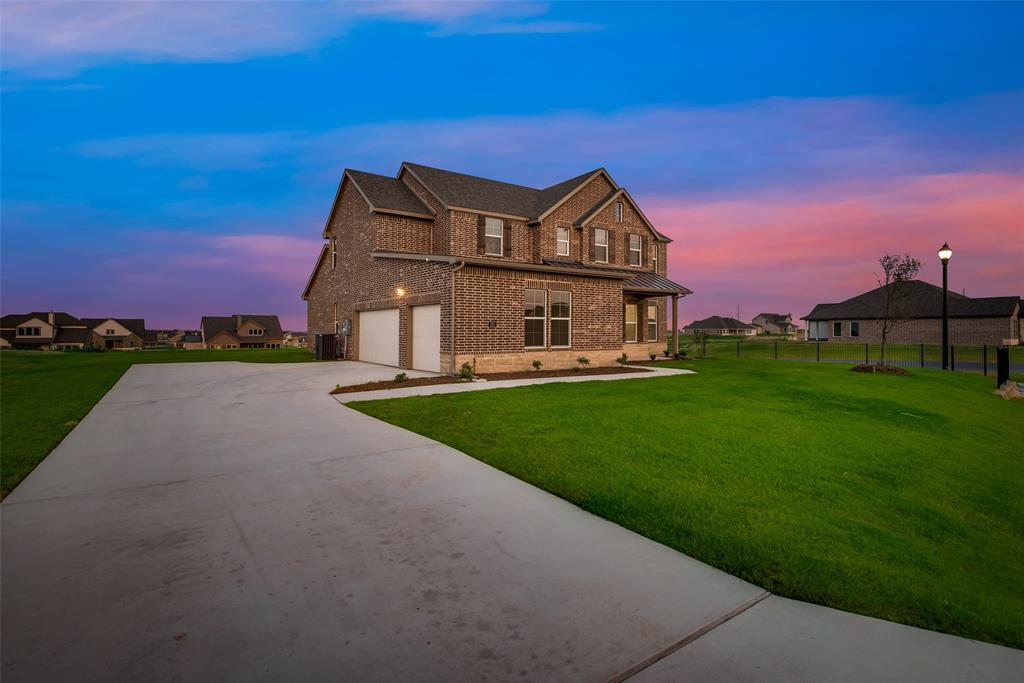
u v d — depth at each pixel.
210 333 93.62
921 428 8.54
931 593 3.25
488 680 2.31
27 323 85.50
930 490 5.42
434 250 21.34
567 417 8.24
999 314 36.81
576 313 17.23
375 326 19.91
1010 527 4.67
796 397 10.98
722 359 24.31
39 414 8.81
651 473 5.42
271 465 5.65
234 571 3.27
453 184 22.52
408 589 3.08
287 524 4.04
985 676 2.43
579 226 22.75
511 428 7.44
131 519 4.11
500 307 15.23
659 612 2.89
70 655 2.42
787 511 4.51
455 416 8.31
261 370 16.75
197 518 4.15
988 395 13.97
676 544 3.78
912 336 40.44
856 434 7.73
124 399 10.45
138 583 3.11
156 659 2.41
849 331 44.09
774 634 2.73
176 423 7.95
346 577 3.21
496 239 21.75
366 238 20.66
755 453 6.36
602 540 3.83
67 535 3.79
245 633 2.62
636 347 23.50
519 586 3.14
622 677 2.36
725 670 2.42
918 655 2.59
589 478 5.21
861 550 3.80
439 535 3.86
